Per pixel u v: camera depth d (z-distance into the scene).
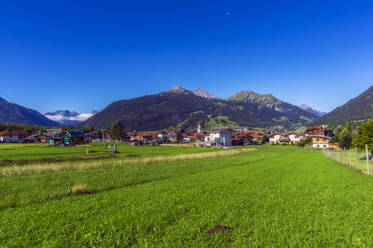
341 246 7.19
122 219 9.66
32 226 9.02
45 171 26.23
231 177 22.16
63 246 7.28
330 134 133.88
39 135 156.62
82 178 21.55
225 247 7.10
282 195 14.18
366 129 49.53
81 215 10.27
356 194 14.43
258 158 48.91
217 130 136.25
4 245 7.48
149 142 138.50
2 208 11.94
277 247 7.04
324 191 15.39
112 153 61.00
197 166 33.09
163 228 8.73
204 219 9.53
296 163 38.19
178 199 13.06
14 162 35.94
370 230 8.41
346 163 36.56
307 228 8.60
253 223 9.12
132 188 16.94
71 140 119.44
